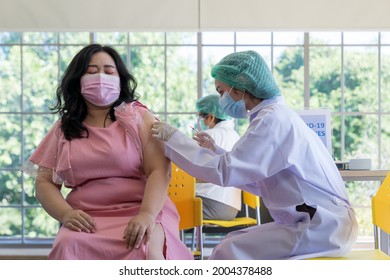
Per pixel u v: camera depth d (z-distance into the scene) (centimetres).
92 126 224
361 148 556
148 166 219
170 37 553
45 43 551
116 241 198
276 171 214
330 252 212
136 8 536
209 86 554
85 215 206
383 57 555
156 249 200
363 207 553
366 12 537
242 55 233
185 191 277
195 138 255
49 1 532
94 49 229
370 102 555
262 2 537
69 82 225
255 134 212
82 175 216
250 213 480
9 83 552
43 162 225
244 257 215
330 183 221
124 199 216
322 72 556
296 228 213
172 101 554
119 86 229
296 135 217
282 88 554
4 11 532
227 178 210
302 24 538
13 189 550
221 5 537
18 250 531
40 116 552
